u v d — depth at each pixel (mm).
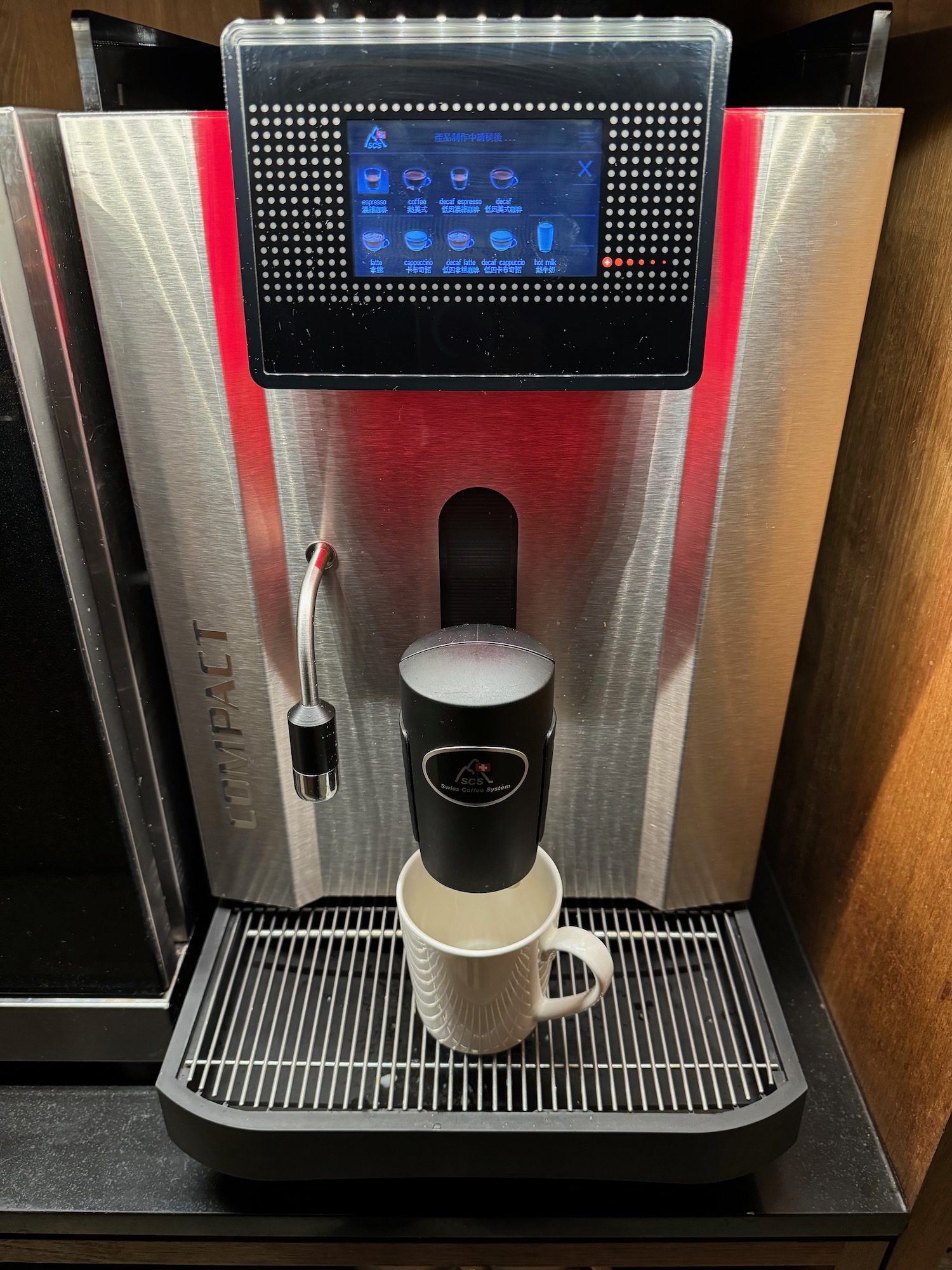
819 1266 546
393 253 406
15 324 410
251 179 398
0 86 645
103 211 429
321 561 479
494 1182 519
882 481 543
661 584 498
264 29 380
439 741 424
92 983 557
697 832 570
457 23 379
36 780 496
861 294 436
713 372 446
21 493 433
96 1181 521
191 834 616
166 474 483
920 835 494
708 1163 480
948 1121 462
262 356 423
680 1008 565
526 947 483
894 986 520
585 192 397
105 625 488
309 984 574
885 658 540
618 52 381
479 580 514
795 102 498
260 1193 516
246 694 536
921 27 489
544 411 457
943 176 469
